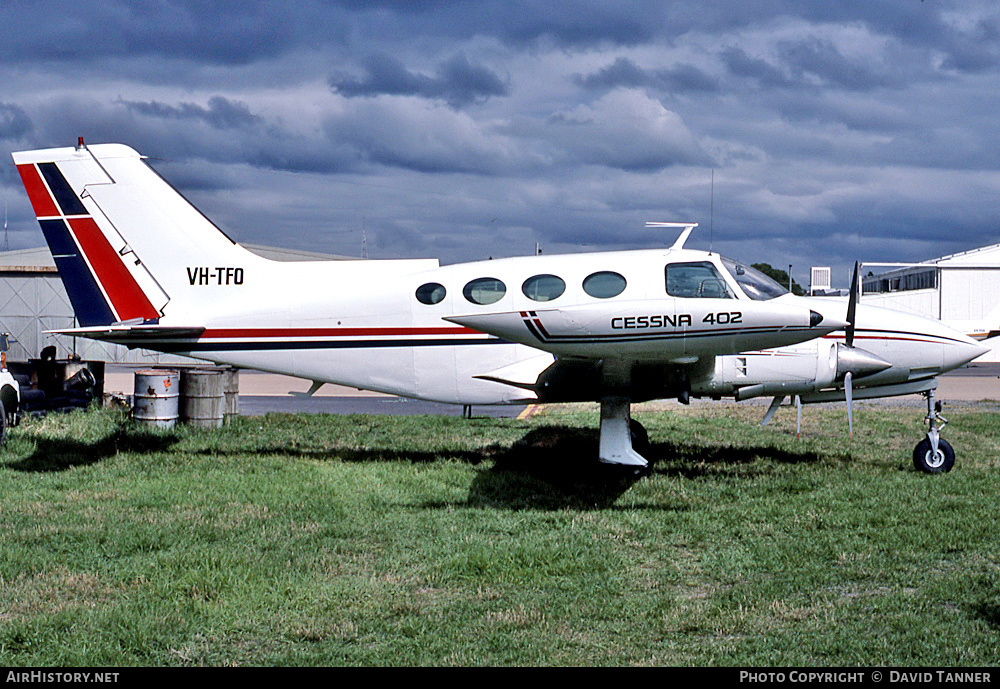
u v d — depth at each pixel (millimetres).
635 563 5672
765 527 6379
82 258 9227
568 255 8719
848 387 8625
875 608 4766
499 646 4320
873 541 6039
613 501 7383
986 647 4242
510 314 6594
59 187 9211
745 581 5305
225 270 9234
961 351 8922
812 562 5641
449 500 7367
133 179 9211
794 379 8562
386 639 4426
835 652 4219
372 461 9195
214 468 8578
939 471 8477
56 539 5941
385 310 9000
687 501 7344
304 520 6629
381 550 5875
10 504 6965
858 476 8219
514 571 5406
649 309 6562
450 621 4660
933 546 5879
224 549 5820
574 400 8422
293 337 9148
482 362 8906
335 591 5027
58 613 4629
